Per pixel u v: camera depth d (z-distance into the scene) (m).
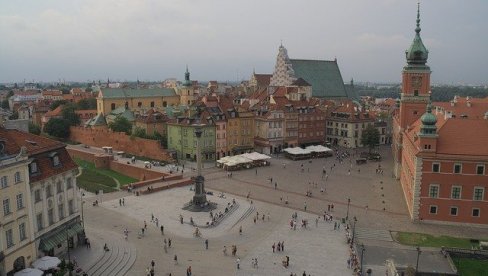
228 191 121.25
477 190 91.69
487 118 102.88
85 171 147.00
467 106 143.75
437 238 87.06
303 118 195.50
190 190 121.50
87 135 195.50
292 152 168.25
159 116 186.62
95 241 82.25
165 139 176.12
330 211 104.19
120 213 100.19
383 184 131.00
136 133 174.25
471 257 78.75
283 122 184.88
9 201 62.53
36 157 70.44
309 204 109.75
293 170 149.75
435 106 149.00
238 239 86.19
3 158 61.59
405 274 69.75
